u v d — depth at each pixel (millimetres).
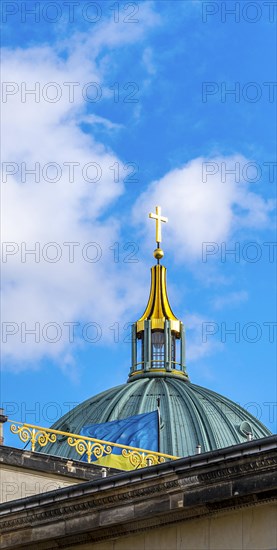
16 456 63156
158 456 73875
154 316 145750
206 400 139500
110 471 65125
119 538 48594
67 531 49094
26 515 50062
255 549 45344
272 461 44406
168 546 47312
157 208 149125
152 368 143250
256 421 139875
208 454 45719
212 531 46406
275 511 45188
